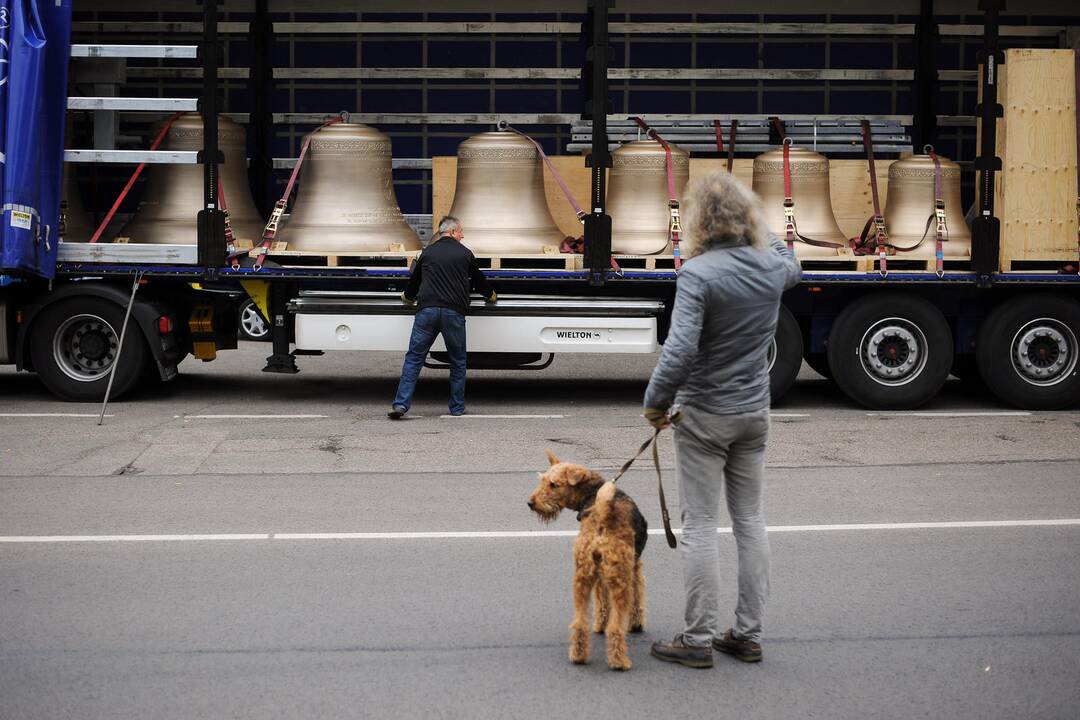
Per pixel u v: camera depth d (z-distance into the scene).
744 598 5.99
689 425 5.86
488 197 13.57
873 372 13.69
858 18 15.72
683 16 15.65
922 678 5.75
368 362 18.16
